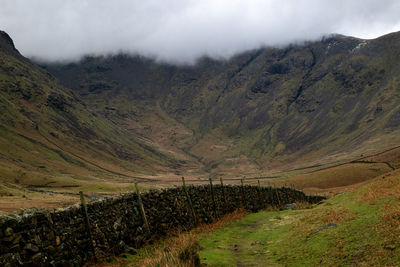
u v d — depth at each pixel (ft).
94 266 45.16
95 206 50.57
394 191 61.93
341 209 68.74
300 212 105.19
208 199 98.78
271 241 62.23
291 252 48.49
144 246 59.88
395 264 31.35
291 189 197.36
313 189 496.64
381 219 45.01
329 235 49.24
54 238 40.27
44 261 37.68
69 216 44.01
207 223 92.63
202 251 54.44
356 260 36.19
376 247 37.01
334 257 39.50
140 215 62.80
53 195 313.53
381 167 568.41
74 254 43.34
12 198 210.59
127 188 488.44
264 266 44.14
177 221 76.54
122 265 45.60
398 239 35.96
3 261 32.32
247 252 55.01
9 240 33.60
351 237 43.80
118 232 54.60
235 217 107.76
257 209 141.59
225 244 63.21
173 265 40.09
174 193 79.46
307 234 55.88
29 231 36.45
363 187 95.86
